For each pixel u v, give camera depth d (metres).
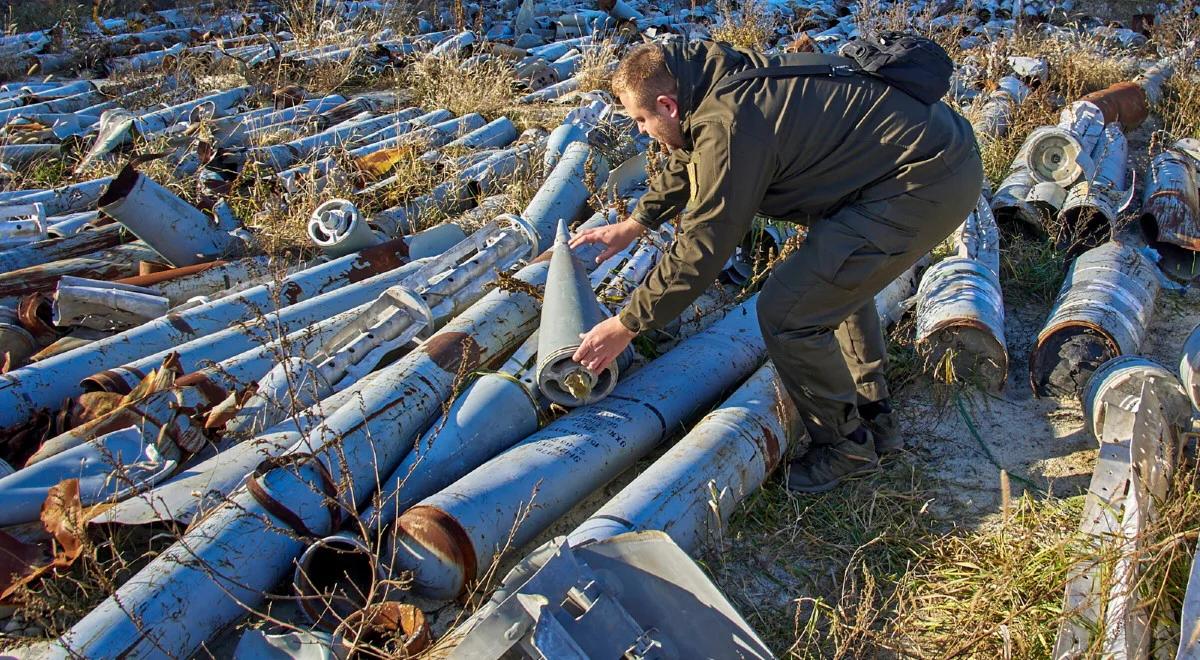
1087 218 5.45
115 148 6.84
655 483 3.37
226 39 10.71
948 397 4.36
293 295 4.86
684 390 4.01
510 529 3.26
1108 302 4.37
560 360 3.67
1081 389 4.25
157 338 4.34
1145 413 3.30
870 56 3.17
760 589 3.38
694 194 3.11
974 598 3.15
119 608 2.82
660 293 3.20
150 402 3.65
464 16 12.48
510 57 10.29
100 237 5.47
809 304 3.32
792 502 3.72
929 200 3.17
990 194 6.09
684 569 2.65
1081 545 3.22
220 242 5.44
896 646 2.99
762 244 5.39
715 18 12.94
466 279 4.66
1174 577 2.97
